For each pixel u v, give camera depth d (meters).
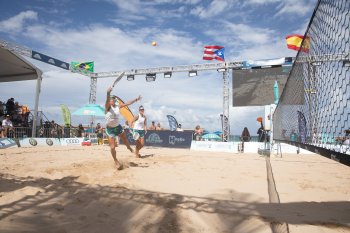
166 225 2.37
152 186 3.89
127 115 16.02
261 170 5.90
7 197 2.96
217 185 4.14
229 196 3.47
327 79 3.21
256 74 16.70
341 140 2.80
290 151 13.37
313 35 3.73
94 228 2.23
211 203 3.08
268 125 11.05
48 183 3.82
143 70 18.22
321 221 2.50
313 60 3.75
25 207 2.65
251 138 16.06
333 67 2.95
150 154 9.35
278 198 3.41
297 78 4.98
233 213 2.72
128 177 4.52
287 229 2.31
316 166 6.95
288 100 6.56
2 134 12.82
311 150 3.32
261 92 16.52
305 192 3.79
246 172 5.54
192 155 9.59
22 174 4.55
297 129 5.06
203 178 4.71
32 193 3.18
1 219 2.29
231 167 6.31
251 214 2.70
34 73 14.20
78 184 3.82
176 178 4.62
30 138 13.78
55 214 2.51
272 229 2.31
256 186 4.13
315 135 3.74
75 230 2.17
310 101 4.00
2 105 14.52
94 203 2.90
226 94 16.56
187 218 2.55
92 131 19.64
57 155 8.30
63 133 16.56
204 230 2.29
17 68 13.98
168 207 2.86
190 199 3.21
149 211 2.71
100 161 6.43
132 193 3.36
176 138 15.89
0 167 5.43
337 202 3.27
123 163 6.04
